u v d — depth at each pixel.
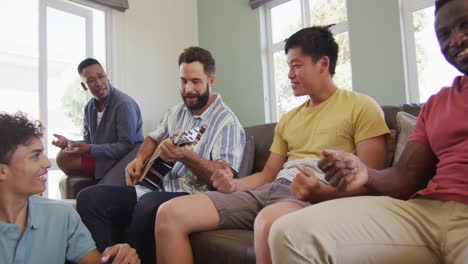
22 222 1.00
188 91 1.76
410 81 2.57
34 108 2.95
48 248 1.03
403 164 1.08
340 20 3.04
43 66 2.99
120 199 1.59
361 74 2.77
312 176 1.08
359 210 0.87
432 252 0.89
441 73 2.46
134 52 3.53
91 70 2.54
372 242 0.82
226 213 1.25
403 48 2.57
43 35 2.99
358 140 1.27
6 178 0.93
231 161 1.63
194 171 1.56
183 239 1.20
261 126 2.00
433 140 1.04
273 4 3.48
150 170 1.74
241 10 3.64
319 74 1.40
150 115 3.61
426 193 0.97
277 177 1.41
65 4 3.16
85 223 1.50
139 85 3.55
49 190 2.98
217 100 1.83
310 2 3.25
